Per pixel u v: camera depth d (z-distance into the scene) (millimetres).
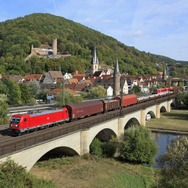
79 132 34688
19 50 196625
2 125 37125
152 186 29578
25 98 80000
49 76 136500
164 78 179875
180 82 184625
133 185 30109
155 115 76812
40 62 180875
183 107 97312
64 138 31094
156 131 62188
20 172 21484
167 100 88500
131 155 38156
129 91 140500
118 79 126500
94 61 176250
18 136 28703
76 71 182875
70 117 39812
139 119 60969
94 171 32625
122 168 35562
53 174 30422
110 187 28719
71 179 29516
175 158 28203
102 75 157625
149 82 162500
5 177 19594
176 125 67062
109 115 43312
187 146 29500
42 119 32750
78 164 34156
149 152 37938
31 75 151625
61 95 62750
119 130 48062
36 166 32750
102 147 41250
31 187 20641
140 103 72625
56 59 189125
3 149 21672
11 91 72000
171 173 27812
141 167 37094
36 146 26078
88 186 28188
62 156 37125
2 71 166000
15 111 54438
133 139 39406
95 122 38219
